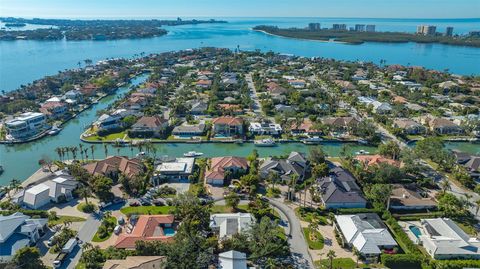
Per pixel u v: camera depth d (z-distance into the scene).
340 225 88.00
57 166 125.75
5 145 150.62
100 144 150.50
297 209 99.06
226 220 89.50
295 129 161.62
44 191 102.06
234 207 98.75
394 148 130.62
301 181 116.88
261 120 174.00
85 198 100.25
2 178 121.81
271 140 151.62
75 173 112.94
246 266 73.50
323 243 84.69
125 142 149.88
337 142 154.25
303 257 79.62
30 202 98.38
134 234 84.19
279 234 87.12
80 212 96.81
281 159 126.50
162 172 116.94
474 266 74.44
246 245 79.69
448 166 123.31
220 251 78.81
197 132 158.88
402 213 97.94
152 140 152.25
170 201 101.19
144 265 70.31
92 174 113.50
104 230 87.50
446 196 97.69
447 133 164.25
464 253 78.62
